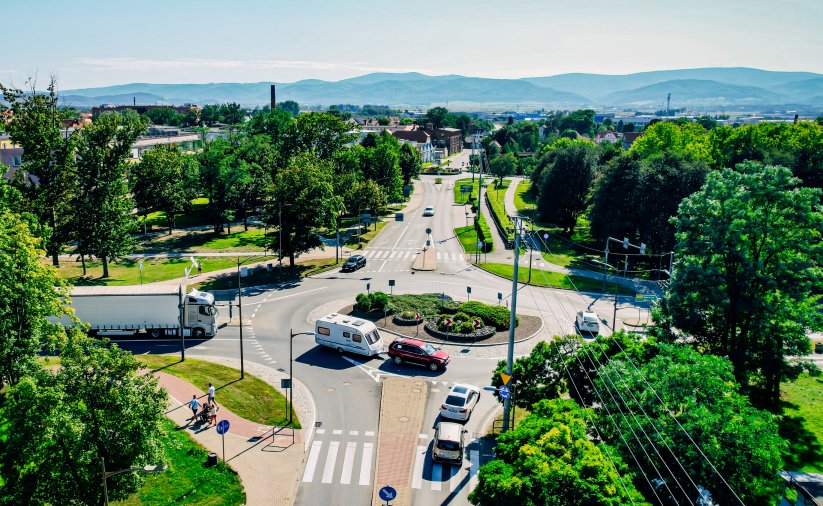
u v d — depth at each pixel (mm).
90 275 64750
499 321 50219
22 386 22094
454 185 153500
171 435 32000
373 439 33156
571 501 20828
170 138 161875
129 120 66375
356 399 37844
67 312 35969
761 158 93625
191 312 47500
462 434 31547
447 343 47062
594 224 81000
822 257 36875
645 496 23641
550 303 58500
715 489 23469
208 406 34281
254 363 43031
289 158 98562
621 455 24500
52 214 62594
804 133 105250
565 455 22047
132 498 26922
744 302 37625
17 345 32625
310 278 65125
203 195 91688
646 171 75562
